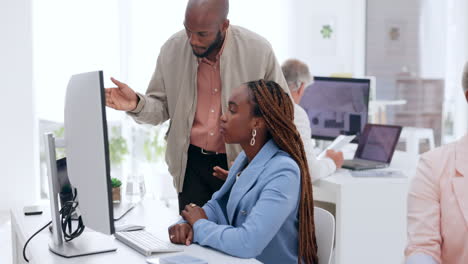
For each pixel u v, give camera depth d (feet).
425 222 4.97
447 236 4.91
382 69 21.24
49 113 17.43
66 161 5.40
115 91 7.18
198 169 7.83
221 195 6.26
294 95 9.78
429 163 5.16
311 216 5.81
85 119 4.86
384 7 21.08
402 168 10.07
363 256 8.85
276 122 5.70
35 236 5.85
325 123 11.32
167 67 7.88
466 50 20.59
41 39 17.15
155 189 16.40
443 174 5.06
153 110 7.75
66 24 17.31
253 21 19.44
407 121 21.39
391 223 8.95
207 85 7.75
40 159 17.57
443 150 5.20
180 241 5.45
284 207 5.38
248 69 7.72
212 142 7.72
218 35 7.13
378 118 18.88
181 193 7.98
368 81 10.93
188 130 7.79
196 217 5.60
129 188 7.50
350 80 11.07
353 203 8.73
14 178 17.11
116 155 17.24
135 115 7.58
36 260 5.00
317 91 11.34
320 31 20.40
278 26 19.75
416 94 21.33
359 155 10.61
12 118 16.97
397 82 21.33
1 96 16.84
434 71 21.07
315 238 5.91
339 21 20.67
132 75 17.93
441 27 20.92
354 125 11.04
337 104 11.18
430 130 20.79
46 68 17.28
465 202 4.87
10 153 17.03
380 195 8.86
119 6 17.66
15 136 17.04
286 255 5.66
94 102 4.70
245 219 5.65
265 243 5.27
